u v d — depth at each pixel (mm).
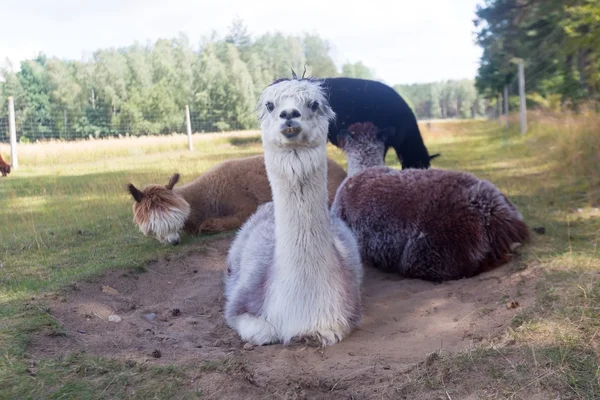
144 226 7109
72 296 5047
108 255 6793
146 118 50188
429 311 4883
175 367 3596
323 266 4105
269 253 4539
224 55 62906
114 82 57031
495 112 59812
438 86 155375
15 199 10984
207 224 7840
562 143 13445
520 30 20047
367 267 6395
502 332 3996
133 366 3619
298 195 3996
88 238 7820
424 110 145250
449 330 4375
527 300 4617
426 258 5805
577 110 19203
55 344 3951
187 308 5250
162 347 4125
